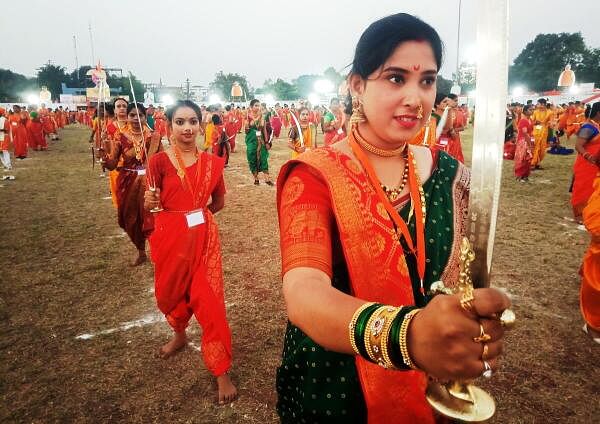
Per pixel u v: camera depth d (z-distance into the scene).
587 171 5.44
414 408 0.96
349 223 0.89
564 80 31.70
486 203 0.61
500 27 0.57
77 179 10.00
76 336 3.24
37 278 4.29
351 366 1.01
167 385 2.67
